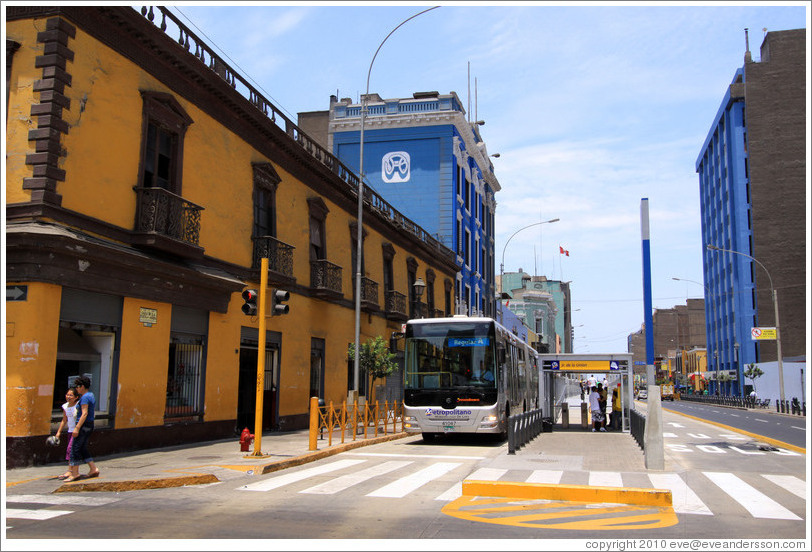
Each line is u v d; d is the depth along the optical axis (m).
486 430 17.41
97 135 13.32
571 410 43.97
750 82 73.12
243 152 19.03
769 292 69.69
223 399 17.33
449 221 39.84
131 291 13.83
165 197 14.73
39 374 11.52
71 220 12.51
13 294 11.66
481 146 48.44
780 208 70.75
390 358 23.73
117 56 14.01
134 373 14.00
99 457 12.86
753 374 63.53
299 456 13.41
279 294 13.52
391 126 40.88
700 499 9.51
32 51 12.47
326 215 24.77
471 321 18.27
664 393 89.56
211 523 7.52
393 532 7.15
